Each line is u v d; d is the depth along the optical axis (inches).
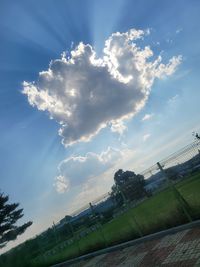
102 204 556.7
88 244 573.6
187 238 346.0
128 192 488.1
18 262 802.8
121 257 417.1
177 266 278.4
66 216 641.6
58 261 666.8
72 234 623.5
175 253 315.9
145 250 390.0
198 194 383.6
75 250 611.2
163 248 356.5
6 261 842.2
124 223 521.0
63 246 655.1
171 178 412.8
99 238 546.0
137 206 471.2
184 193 410.6
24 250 794.2
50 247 701.9
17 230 1482.5
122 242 495.5
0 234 1437.0
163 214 426.9
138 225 467.5
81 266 494.6
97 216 557.6
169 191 416.8
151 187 448.5
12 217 1478.8
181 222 403.9
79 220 605.3
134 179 475.2
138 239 452.1
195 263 264.4
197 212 382.9
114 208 539.5
